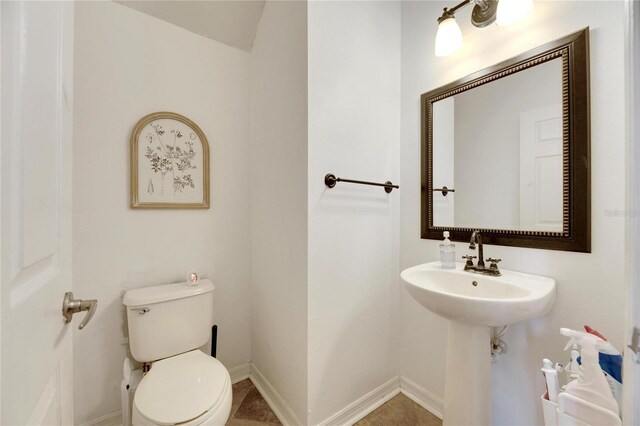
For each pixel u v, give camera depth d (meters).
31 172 0.43
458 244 1.35
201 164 1.60
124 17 1.39
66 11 0.62
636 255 0.45
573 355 0.85
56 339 0.55
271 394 1.52
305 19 1.22
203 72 1.62
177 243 1.54
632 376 0.46
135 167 1.40
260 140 1.66
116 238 1.37
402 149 1.61
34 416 0.44
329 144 1.29
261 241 1.65
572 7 0.99
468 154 1.31
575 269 0.99
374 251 1.49
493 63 1.22
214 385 1.05
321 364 1.27
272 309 1.53
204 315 1.43
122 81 1.38
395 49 1.59
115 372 1.36
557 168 1.03
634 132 0.44
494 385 1.19
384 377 1.54
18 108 0.39
